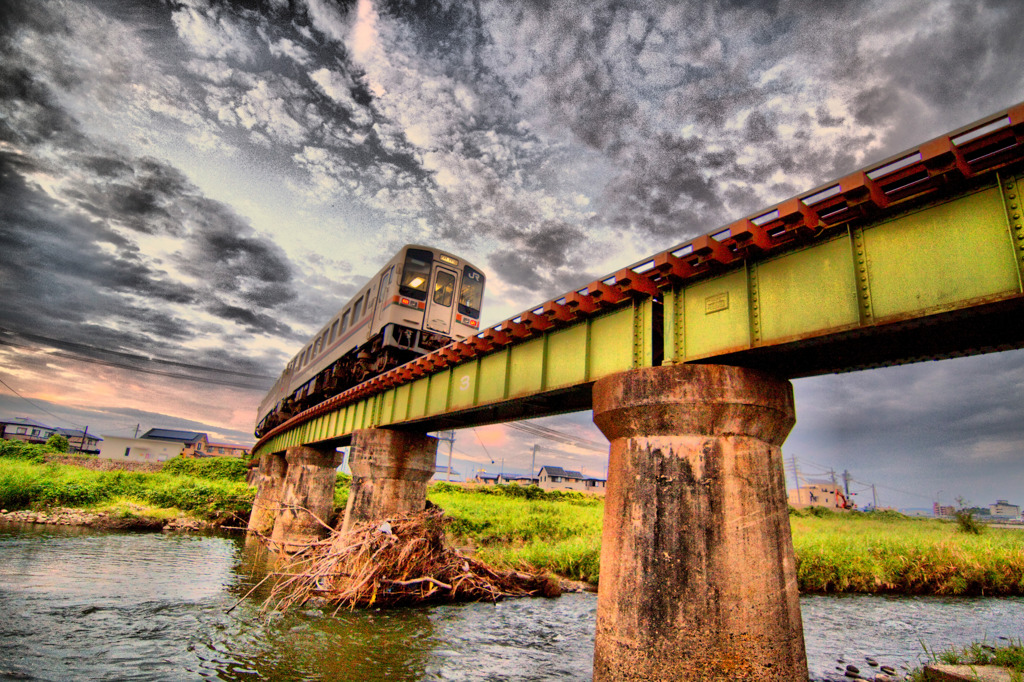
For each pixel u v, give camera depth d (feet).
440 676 31.91
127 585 51.75
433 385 48.67
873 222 19.60
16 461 155.12
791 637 20.29
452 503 123.85
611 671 20.84
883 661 39.34
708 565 20.58
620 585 21.71
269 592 52.65
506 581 58.03
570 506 144.46
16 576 51.85
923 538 85.61
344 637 38.32
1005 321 19.02
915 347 22.13
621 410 24.07
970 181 17.33
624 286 26.16
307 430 84.79
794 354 23.26
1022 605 62.90
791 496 304.71
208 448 372.79
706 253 22.94
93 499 112.06
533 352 35.55
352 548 46.42
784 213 20.39
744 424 22.47
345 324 81.61
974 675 27.53
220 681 29.60
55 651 32.73
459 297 68.95
